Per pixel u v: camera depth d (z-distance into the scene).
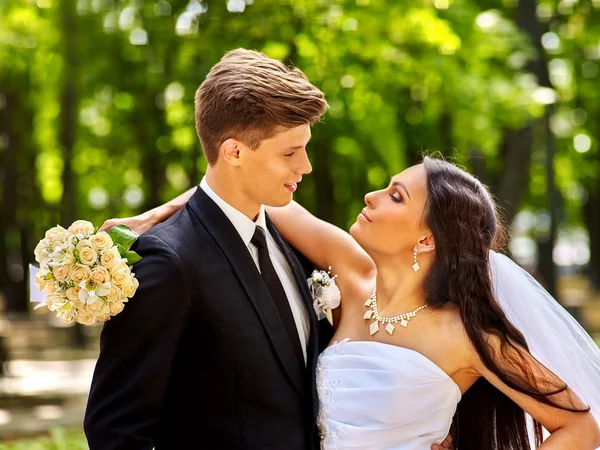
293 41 8.52
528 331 2.67
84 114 13.62
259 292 2.62
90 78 10.63
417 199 2.79
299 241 3.15
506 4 11.73
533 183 17.62
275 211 3.20
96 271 2.38
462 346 2.70
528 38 9.80
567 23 12.56
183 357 2.55
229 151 2.60
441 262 2.77
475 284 2.72
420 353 2.72
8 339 12.83
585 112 15.23
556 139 15.19
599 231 20.92
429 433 2.71
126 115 11.56
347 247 3.10
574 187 21.03
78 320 2.43
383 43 8.74
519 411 2.91
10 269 16.38
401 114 10.52
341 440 2.67
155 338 2.46
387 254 2.83
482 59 9.66
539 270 12.78
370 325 2.85
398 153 9.68
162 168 12.17
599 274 20.97
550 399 2.60
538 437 2.90
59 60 11.63
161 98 10.73
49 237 2.45
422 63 9.03
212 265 2.57
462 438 2.96
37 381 10.10
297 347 2.72
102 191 17.41
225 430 2.52
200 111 2.67
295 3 8.35
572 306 14.42
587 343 2.77
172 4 8.87
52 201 16.38
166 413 2.62
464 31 9.18
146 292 2.46
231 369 2.53
